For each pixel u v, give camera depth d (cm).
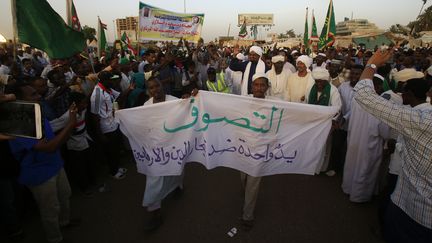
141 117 314
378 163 366
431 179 181
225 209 369
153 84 329
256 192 318
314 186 431
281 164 311
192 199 393
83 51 492
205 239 314
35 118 191
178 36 998
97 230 333
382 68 604
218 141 321
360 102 204
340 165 480
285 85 515
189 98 312
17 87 253
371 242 311
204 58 984
